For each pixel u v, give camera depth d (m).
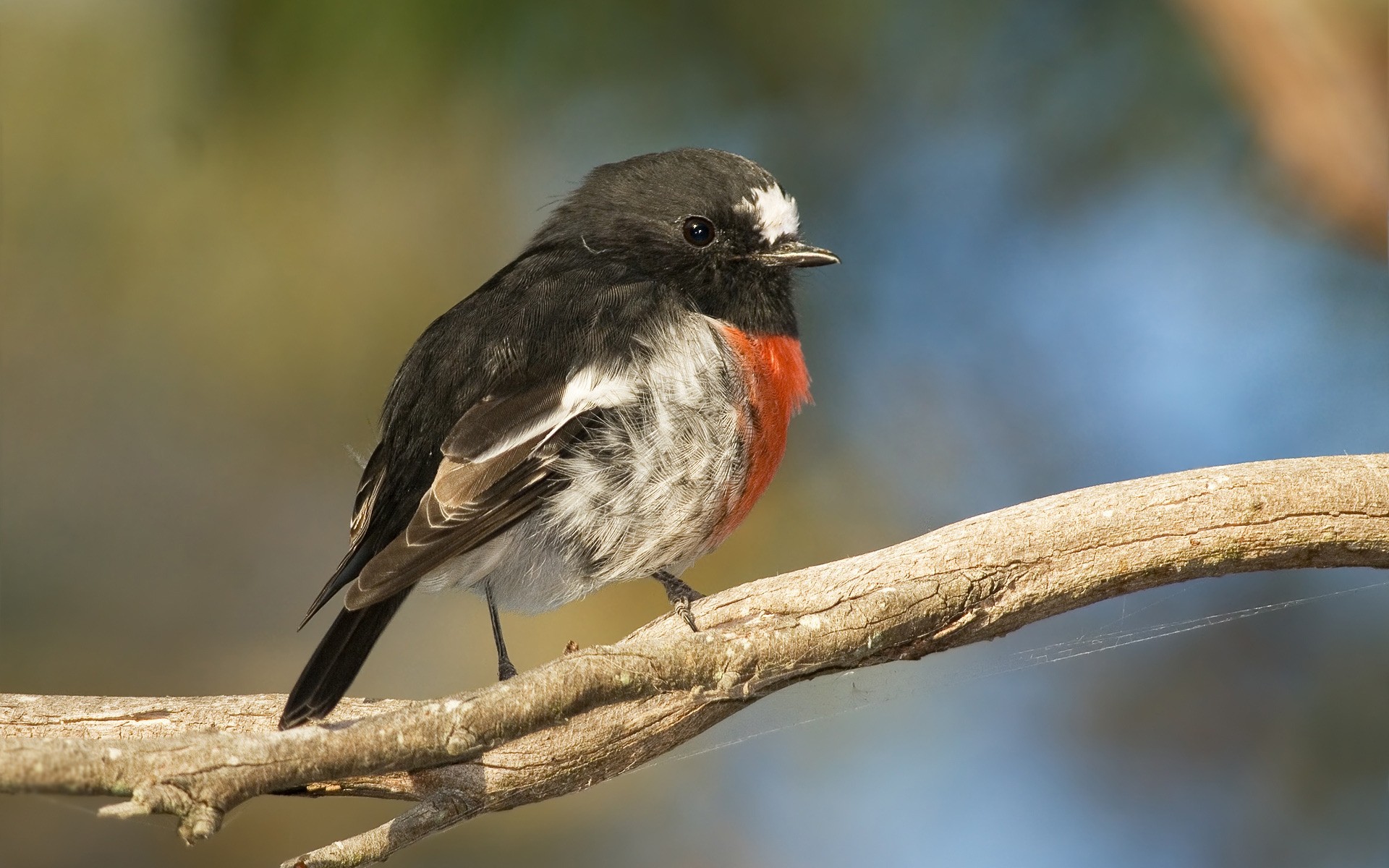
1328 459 7.49
